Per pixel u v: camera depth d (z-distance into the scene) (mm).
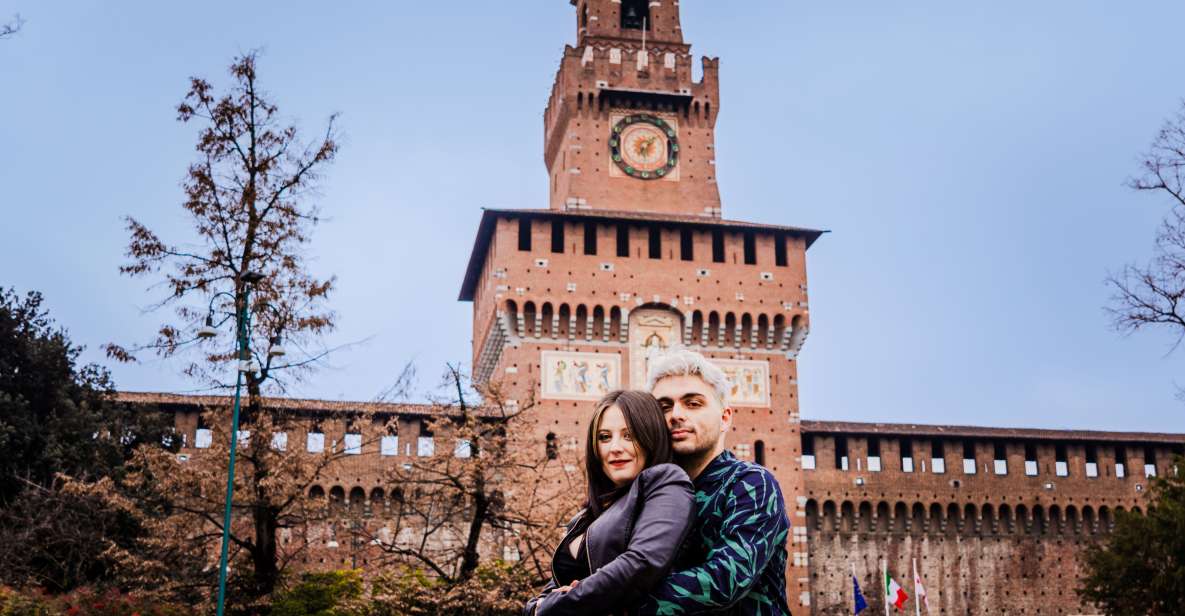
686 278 72375
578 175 74438
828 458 73250
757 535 6039
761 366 72188
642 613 5773
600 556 5977
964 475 74938
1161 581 58062
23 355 60594
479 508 45656
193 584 42625
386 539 61625
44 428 58438
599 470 6570
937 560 73750
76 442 58281
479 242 76188
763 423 70938
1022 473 75688
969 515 74688
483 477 46094
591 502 6527
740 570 5875
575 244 71750
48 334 64000
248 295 39750
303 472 44219
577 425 68875
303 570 50062
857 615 65500
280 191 46625
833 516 72812
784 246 75188
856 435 74125
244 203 45469
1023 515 75625
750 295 72812
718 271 72875
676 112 77188
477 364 81625
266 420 43094
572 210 73562
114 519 53656
